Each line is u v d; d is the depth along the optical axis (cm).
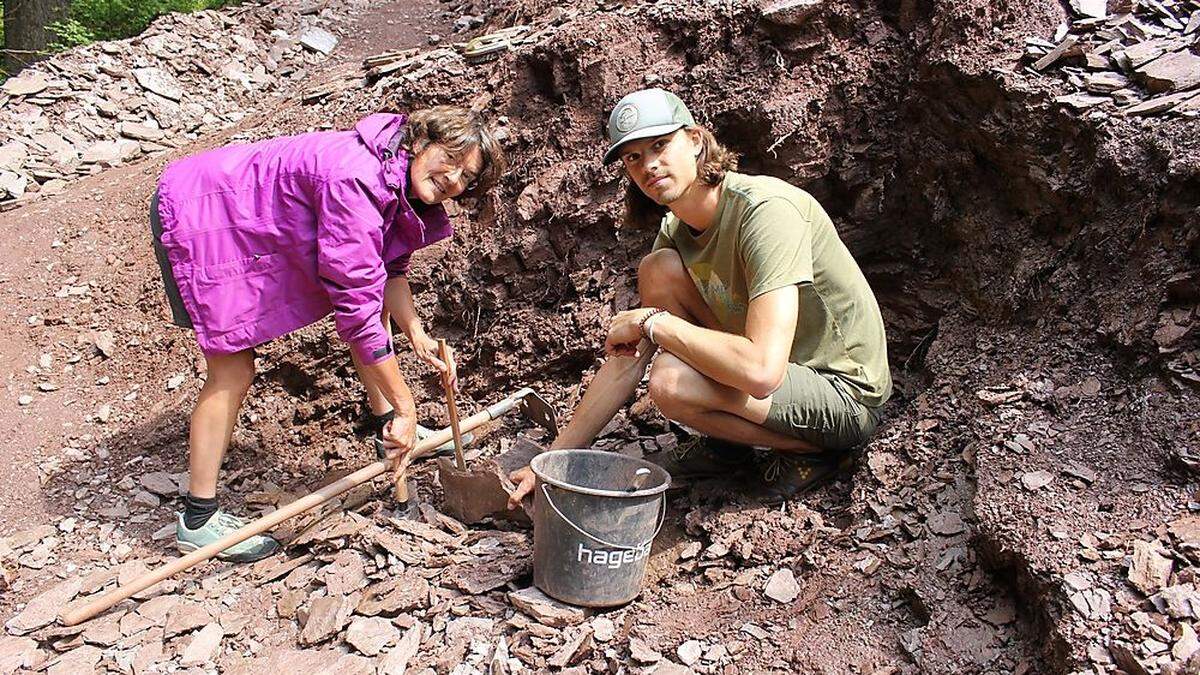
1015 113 342
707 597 292
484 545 326
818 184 400
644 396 390
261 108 716
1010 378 314
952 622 258
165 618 309
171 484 387
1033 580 244
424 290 440
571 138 434
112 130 666
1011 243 350
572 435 330
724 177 302
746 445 334
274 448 411
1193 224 286
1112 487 261
